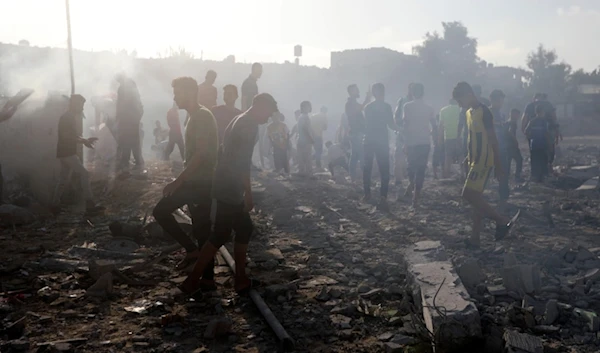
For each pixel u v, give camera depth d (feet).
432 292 14.85
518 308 14.84
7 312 15.39
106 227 25.50
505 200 28.37
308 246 23.13
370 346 13.64
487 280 18.13
